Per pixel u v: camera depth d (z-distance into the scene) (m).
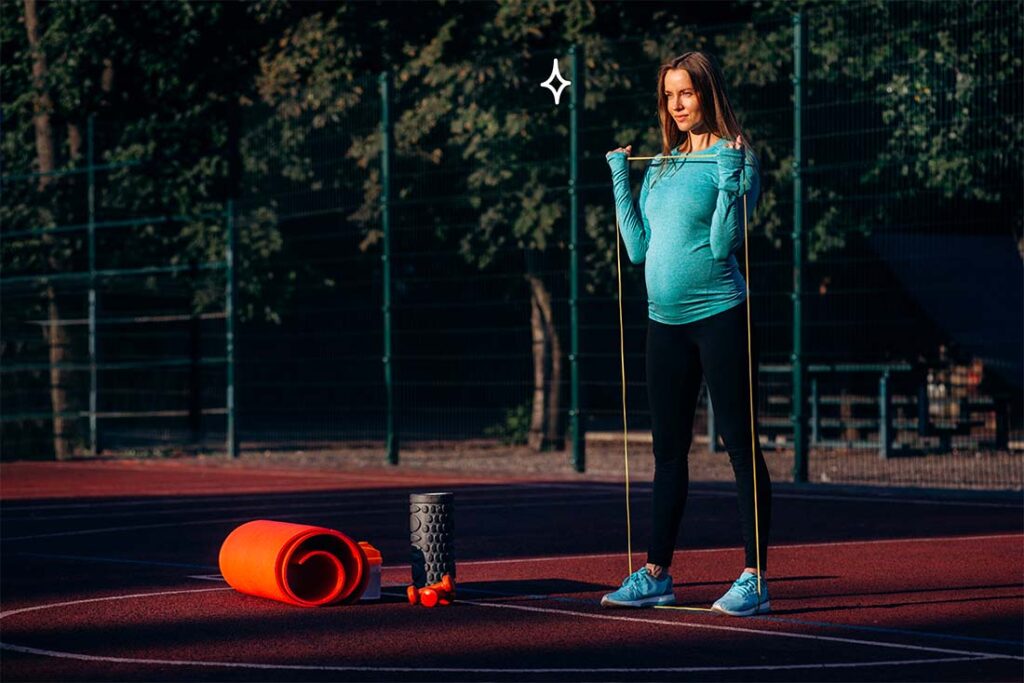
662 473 5.77
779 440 16.80
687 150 5.72
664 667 4.54
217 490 12.12
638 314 16.95
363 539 8.35
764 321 15.69
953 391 16.98
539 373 17.50
